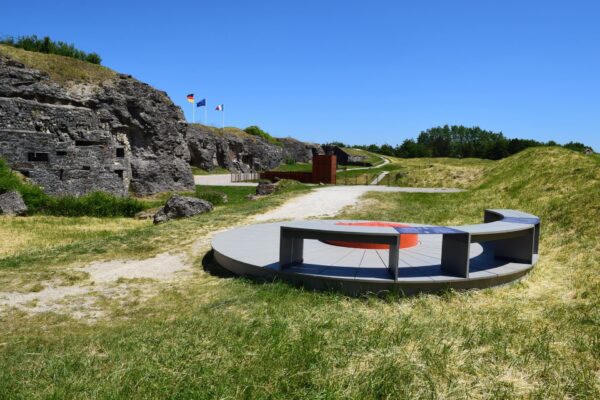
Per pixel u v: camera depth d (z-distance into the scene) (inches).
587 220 460.1
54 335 221.5
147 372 156.0
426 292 265.3
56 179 1024.2
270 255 339.3
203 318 220.8
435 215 621.0
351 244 364.2
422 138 5285.4
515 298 263.6
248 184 1583.4
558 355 177.5
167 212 684.7
